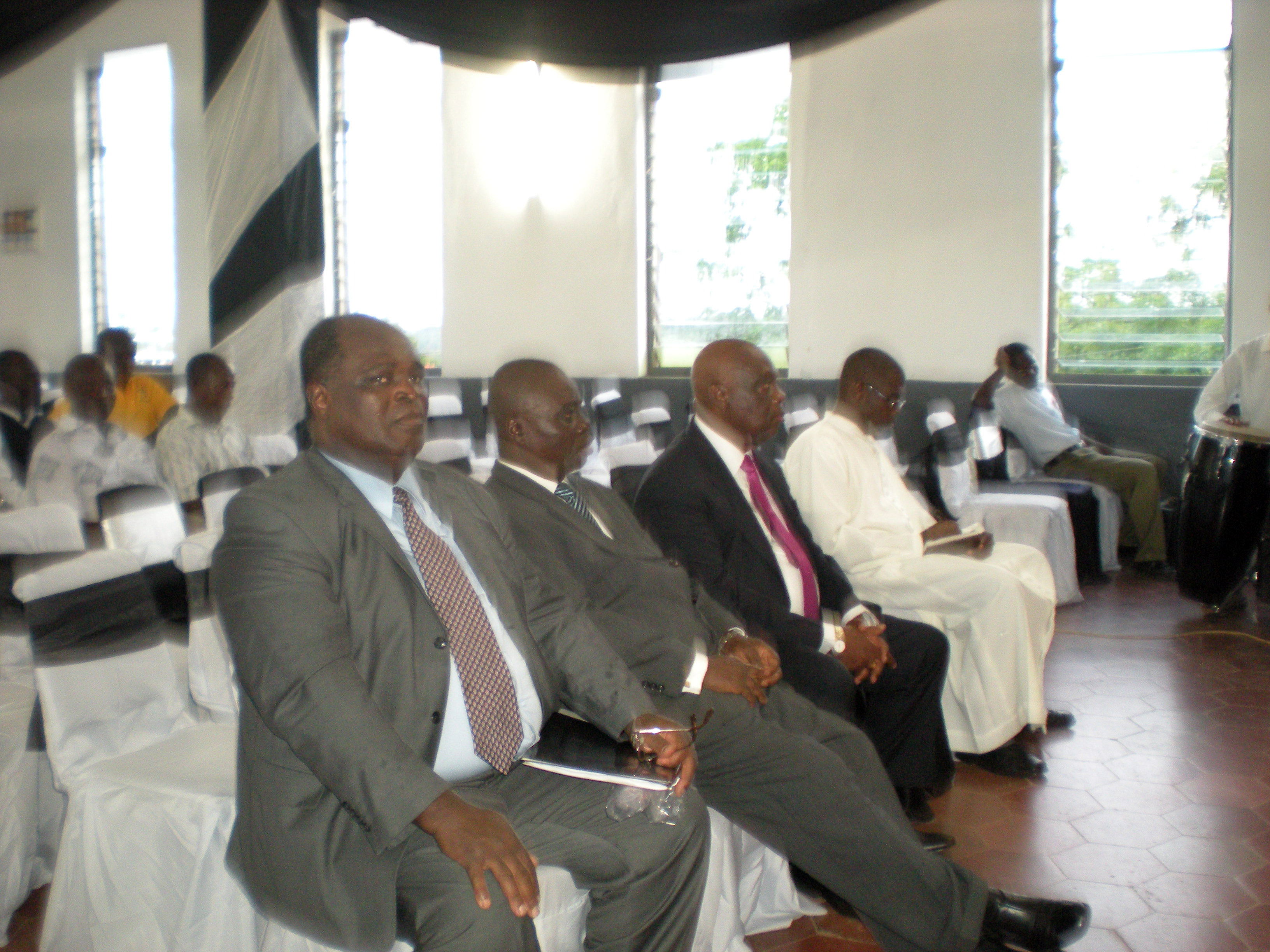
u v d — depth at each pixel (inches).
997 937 76.6
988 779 114.6
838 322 269.9
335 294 315.0
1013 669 112.9
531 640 67.4
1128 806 107.1
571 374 296.4
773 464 107.6
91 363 130.7
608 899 61.8
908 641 100.9
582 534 82.4
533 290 297.9
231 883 67.2
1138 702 139.4
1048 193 251.9
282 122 164.9
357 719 54.4
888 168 261.0
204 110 167.8
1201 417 182.7
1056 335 259.0
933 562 115.8
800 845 75.6
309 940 63.1
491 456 224.1
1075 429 233.5
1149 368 252.7
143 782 69.7
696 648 81.2
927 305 259.9
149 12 286.0
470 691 62.4
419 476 68.7
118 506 93.0
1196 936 82.7
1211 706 137.1
